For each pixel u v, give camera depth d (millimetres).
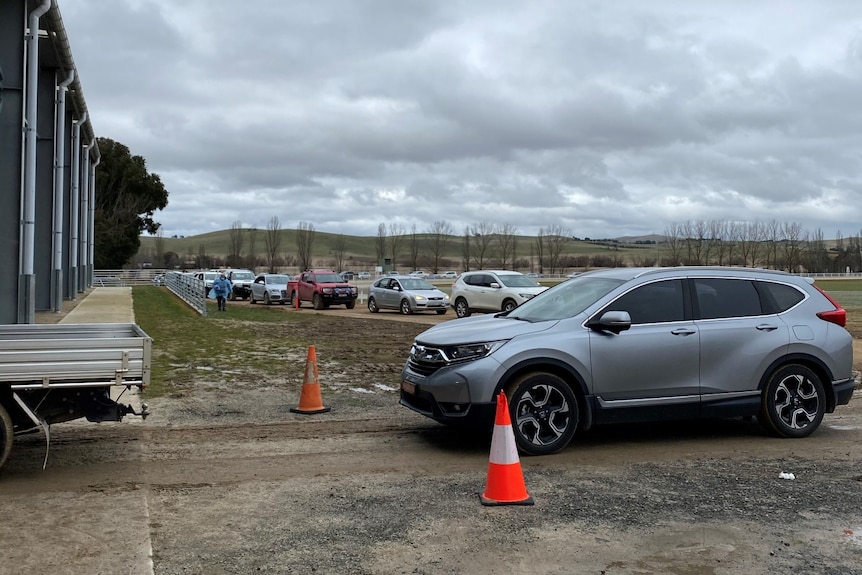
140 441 7426
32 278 17234
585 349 7023
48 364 5773
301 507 5418
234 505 5457
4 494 5625
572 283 8266
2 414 5789
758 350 7559
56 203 23125
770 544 4746
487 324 7465
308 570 4285
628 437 7812
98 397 6094
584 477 6250
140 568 4238
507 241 103062
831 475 6359
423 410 7227
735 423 8555
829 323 7957
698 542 4773
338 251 147125
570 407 6969
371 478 6207
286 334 19328
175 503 5492
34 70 17109
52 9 17734
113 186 70688
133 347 6012
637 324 7332
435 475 6312
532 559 4484
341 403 9625
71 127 29531
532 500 5531
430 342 7246
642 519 5195
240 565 4348
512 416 6828
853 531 4980
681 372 7312
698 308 7570
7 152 16359
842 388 7895
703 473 6402
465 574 4262
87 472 6285
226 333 19078
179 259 119562
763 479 6223
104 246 66188
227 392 10242
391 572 4277
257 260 118062
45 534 4762
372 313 30016
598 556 4535
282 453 7039
